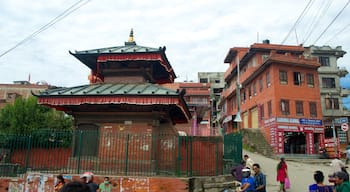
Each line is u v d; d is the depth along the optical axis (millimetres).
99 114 14320
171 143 13664
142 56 14742
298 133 34188
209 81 68688
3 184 13719
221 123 59938
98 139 13844
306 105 34438
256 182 9273
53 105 13992
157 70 17109
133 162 13344
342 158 30812
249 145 34844
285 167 14703
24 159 14438
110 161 13516
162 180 12484
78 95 13289
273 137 32812
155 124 13977
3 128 22781
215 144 15086
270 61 33938
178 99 12820
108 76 15820
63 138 14273
